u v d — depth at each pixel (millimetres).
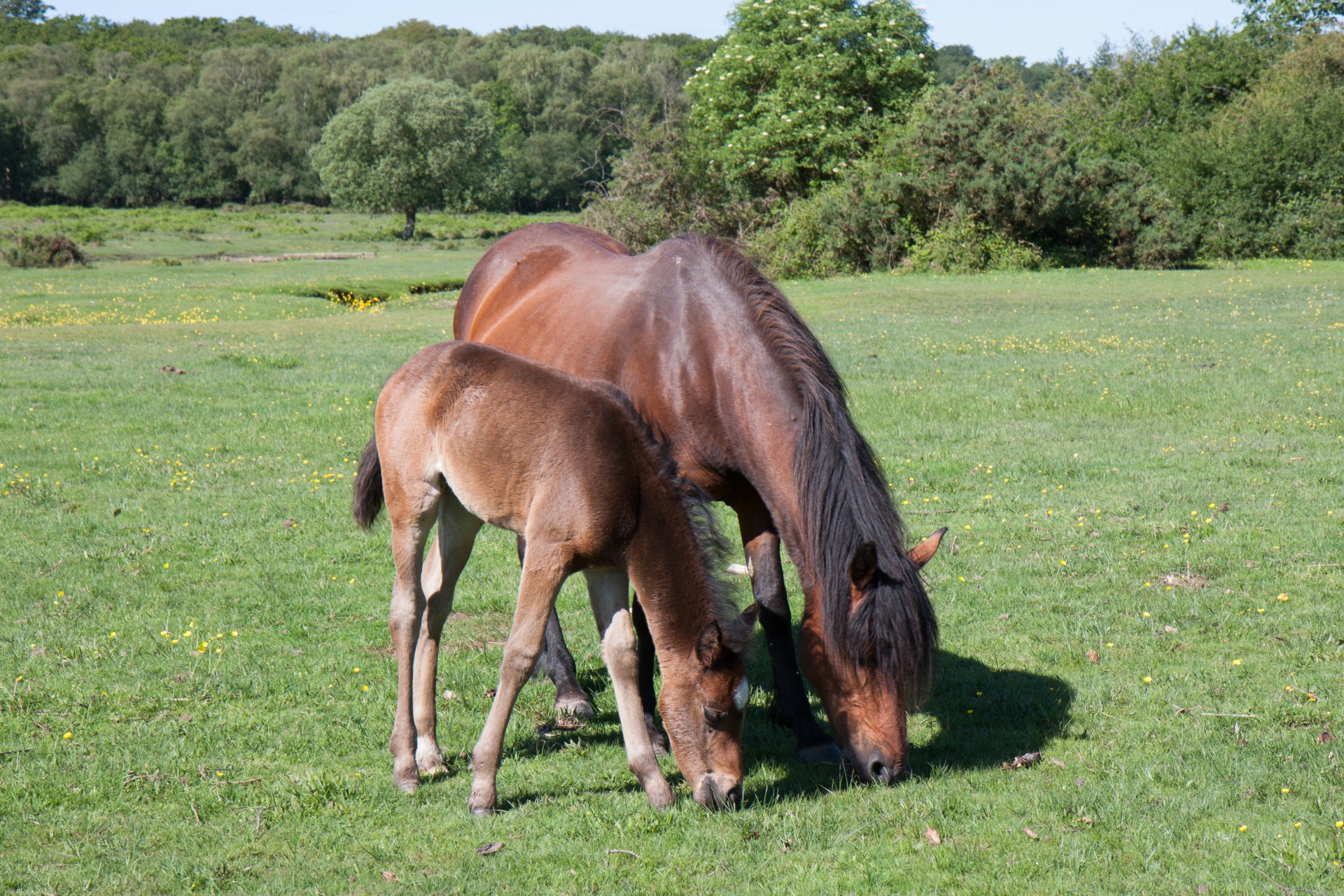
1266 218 35125
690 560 3988
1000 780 4348
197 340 18781
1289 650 5594
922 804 4094
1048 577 6875
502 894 3584
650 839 3896
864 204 33531
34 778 4332
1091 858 3703
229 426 11508
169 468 9664
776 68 40562
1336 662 5418
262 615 6344
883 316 21453
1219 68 42094
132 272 37938
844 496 4066
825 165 39000
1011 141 32719
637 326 5121
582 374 5285
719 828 3959
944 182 33125
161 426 11414
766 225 36438
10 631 5930
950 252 32125
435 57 124625
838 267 34031
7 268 38844
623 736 4645
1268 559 7000
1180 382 13336
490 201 79125
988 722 4973
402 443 4410
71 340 18312
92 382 13898
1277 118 35250
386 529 8086
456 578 4621
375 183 72188
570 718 5125
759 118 40969
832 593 3969
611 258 6105
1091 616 6188
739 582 5504
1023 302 23562
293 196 109938
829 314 22078
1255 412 11453
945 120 33188
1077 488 8898
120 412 12062
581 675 5742
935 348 16844
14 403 12391
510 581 7051
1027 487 8945
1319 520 7754
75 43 157500
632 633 4133
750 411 4598
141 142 105500
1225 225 34938
